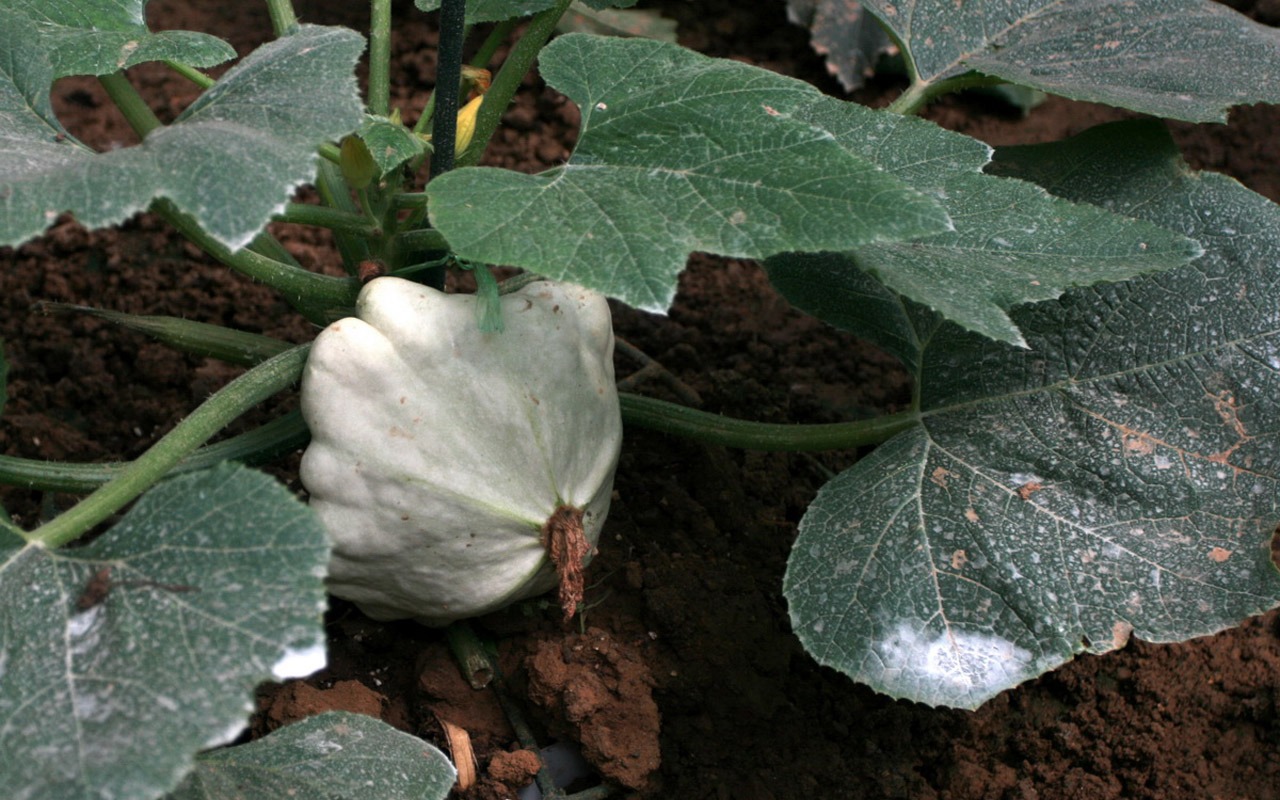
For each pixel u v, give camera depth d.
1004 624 1.31
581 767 1.37
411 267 1.35
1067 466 1.37
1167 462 1.36
